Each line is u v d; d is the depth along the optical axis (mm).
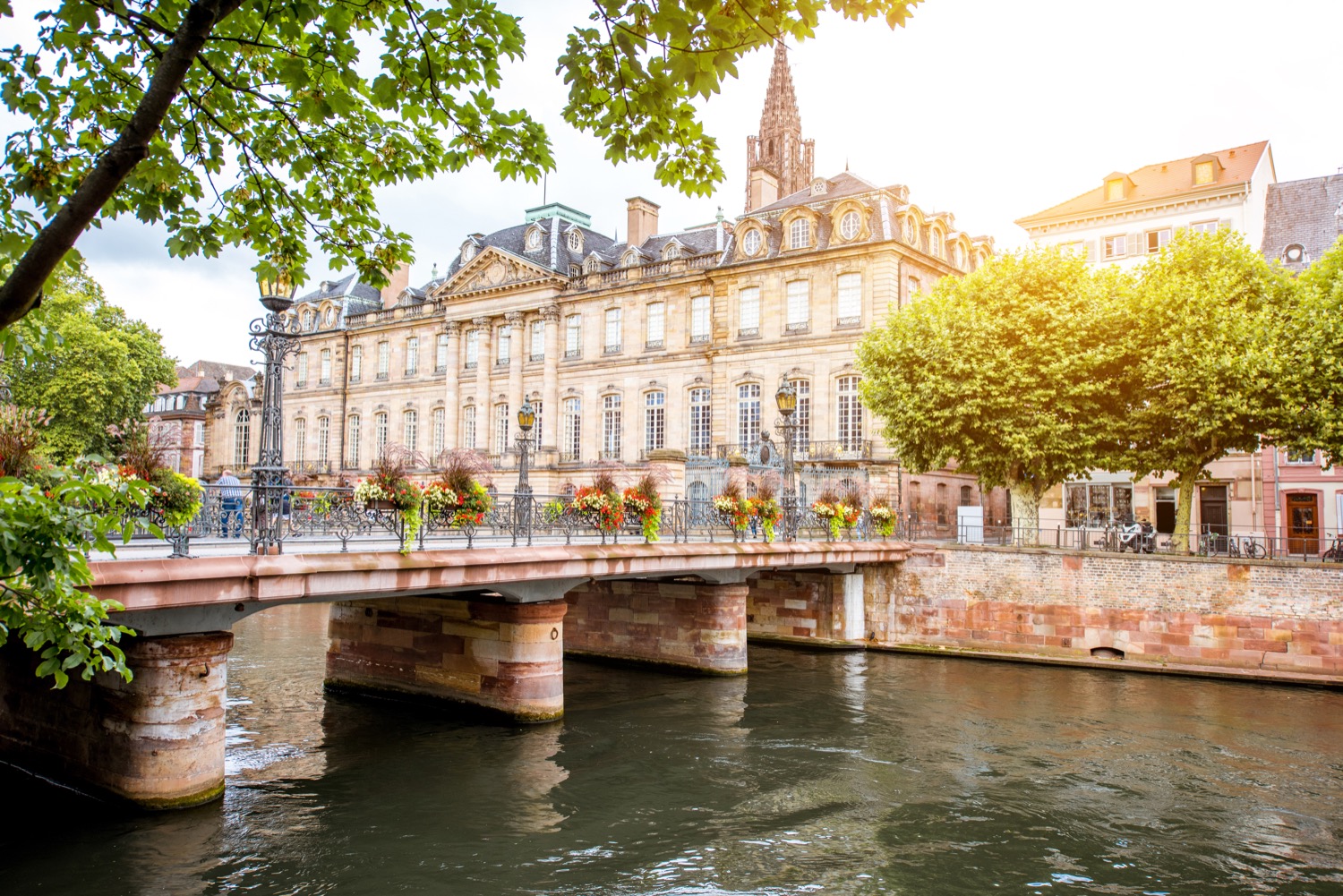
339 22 6660
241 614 13383
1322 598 23109
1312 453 25797
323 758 15984
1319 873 11797
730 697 21547
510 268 51000
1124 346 26500
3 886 10484
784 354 39969
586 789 14664
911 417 28812
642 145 6578
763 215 42312
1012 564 27078
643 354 45656
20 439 8023
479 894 10797
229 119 7746
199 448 72500
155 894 10430
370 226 8547
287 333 12672
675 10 5309
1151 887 11352
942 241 41594
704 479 36031
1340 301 23828
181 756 12688
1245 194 37344
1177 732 18500
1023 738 18000
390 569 13859
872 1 5941
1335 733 18469
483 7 6664
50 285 6305
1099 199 41344
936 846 12547
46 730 13906
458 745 16922
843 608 29094
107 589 10461
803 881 11375
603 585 26797
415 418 57438
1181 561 24828
